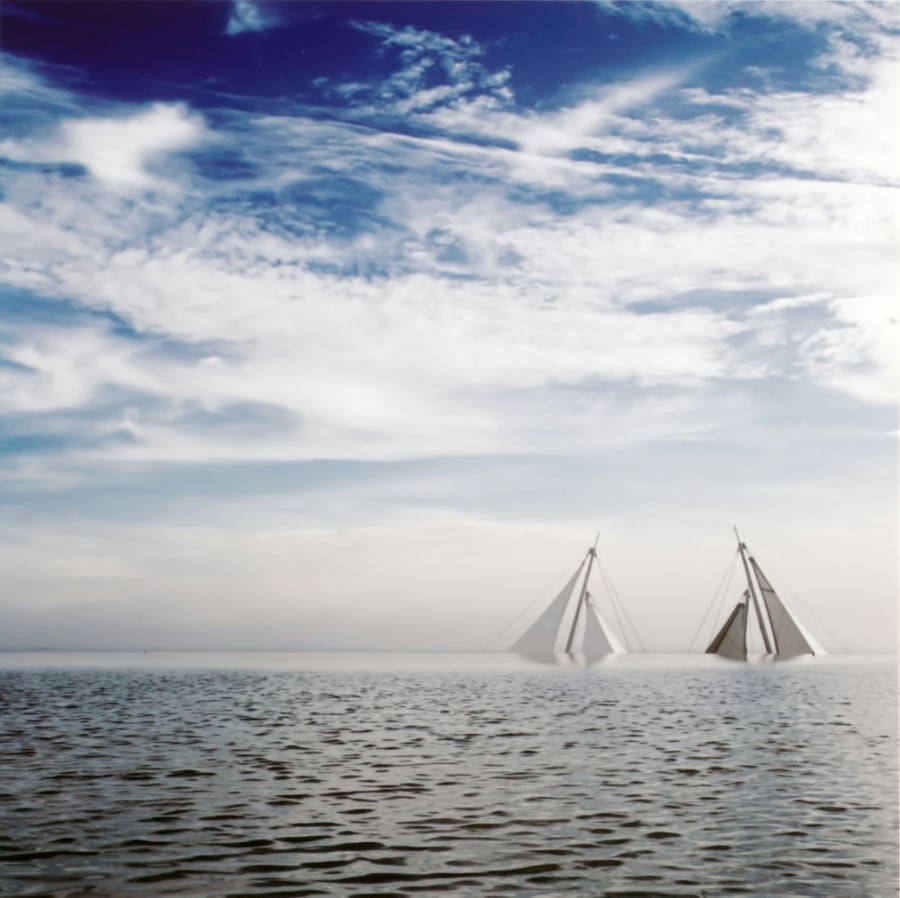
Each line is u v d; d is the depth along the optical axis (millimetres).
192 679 88938
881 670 108188
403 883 14625
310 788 23469
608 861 16016
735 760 28859
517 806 20953
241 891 14141
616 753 30734
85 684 78062
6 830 18250
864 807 20828
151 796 22172
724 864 15852
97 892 14070
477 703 55812
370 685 78438
